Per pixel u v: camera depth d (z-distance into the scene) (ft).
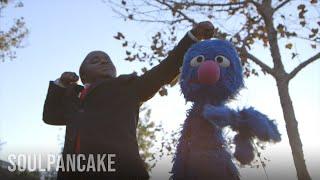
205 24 4.83
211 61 5.32
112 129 4.77
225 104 5.45
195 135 5.20
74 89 5.52
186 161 5.14
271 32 12.57
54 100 5.63
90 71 5.41
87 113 4.95
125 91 4.97
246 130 5.08
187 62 5.48
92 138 4.78
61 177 4.91
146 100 5.13
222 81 5.32
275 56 12.30
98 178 4.70
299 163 11.05
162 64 4.94
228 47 5.49
